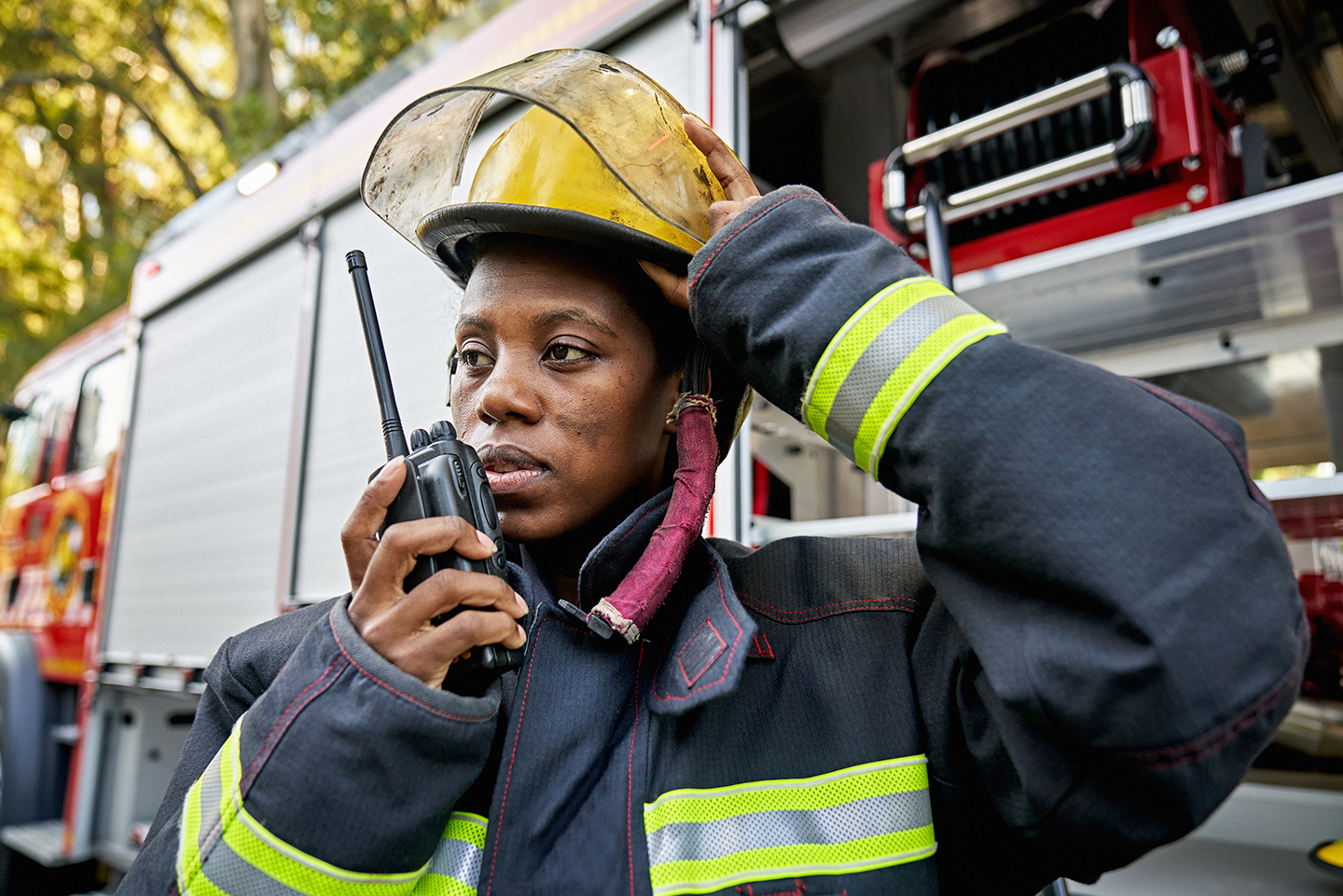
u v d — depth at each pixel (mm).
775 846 571
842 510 1874
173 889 519
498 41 2008
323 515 2203
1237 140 1544
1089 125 1405
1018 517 479
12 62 10727
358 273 654
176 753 2941
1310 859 1193
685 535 591
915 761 598
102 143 11453
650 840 549
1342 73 1705
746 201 636
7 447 4328
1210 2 1595
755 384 594
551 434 623
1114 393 501
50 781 3264
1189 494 476
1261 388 1864
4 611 3881
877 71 1790
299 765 500
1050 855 549
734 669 537
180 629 2666
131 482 3158
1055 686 468
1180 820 473
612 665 620
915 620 668
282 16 8977
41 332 11906
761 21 1579
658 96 685
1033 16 1606
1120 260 1271
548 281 631
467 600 526
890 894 559
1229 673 452
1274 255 1250
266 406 2520
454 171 793
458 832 580
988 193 1434
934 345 529
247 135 7207
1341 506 1130
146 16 9953
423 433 606
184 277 3090
